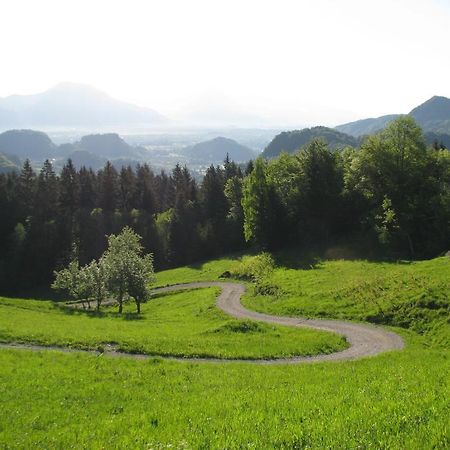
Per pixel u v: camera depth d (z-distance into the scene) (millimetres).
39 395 20422
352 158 102250
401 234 82438
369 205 93125
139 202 143750
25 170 131125
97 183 148375
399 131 89500
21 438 14656
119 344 35656
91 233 126125
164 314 64062
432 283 49156
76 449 12672
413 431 10727
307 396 17469
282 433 11336
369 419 12008
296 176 99562
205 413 15422
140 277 68750
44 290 111875
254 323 45000
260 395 18344
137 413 17000
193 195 140500
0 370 24625
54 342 35844
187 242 126312
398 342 39719
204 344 36656
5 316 49156
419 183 88312
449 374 20516
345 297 54312
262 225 98250
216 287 78625
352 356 35469
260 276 79250
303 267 77125
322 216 97062
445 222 81188
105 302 87000
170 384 22922
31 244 116188
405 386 17750
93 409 18375
